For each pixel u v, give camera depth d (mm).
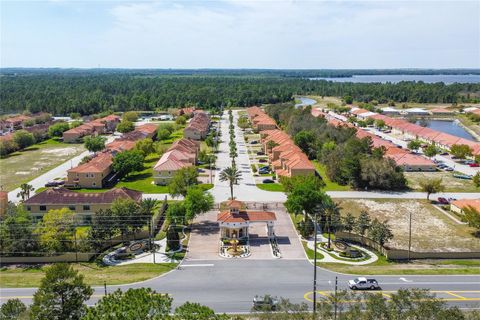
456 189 120188
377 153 138750
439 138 182625
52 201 96812
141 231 86875
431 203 108438
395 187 121062
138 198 101062
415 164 141875
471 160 157500
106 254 79750
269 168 141375
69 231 80625
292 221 96188
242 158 161000
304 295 63844
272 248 81688
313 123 184125
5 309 46406
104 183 125625
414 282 68000
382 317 40500
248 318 57031
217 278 69688
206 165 149875
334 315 44656
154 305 38469
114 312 37438
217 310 59719
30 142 184375
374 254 80125
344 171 122812
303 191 87500
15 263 76500
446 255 78188
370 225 84250
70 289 47562
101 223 82000
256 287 66688
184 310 38125
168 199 111125
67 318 46500
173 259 77062
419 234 88812
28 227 79125
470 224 88250
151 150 157750
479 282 68000
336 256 78438
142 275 70812
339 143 156125
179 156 135875
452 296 63219
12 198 112312
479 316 44375
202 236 87812
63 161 156125
